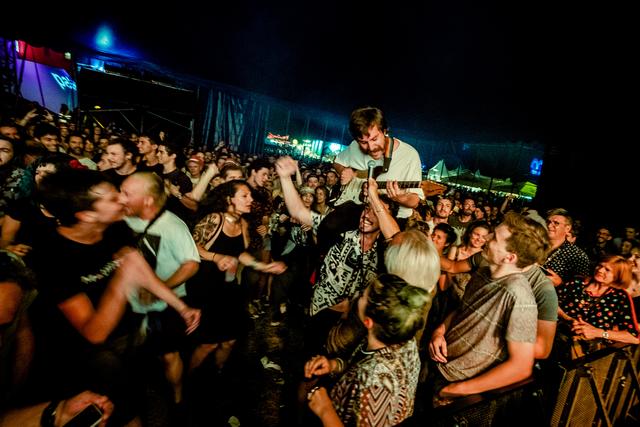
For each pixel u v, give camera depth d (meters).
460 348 2.01
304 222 2.49
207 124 15.91
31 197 2.33
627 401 2.62
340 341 1.79
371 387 1.31
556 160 13.15
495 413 1.59
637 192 10.86
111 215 1.73
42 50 15.47
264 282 4.70
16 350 1.41
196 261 2.40
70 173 1.68
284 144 20.05
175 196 3.57
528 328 1.75
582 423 2.11
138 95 11.34
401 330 1.32
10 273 1.27
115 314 1.72
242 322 3.01
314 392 1.40
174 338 2.44
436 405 2.10
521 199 17.83
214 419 2.67
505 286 1.87
